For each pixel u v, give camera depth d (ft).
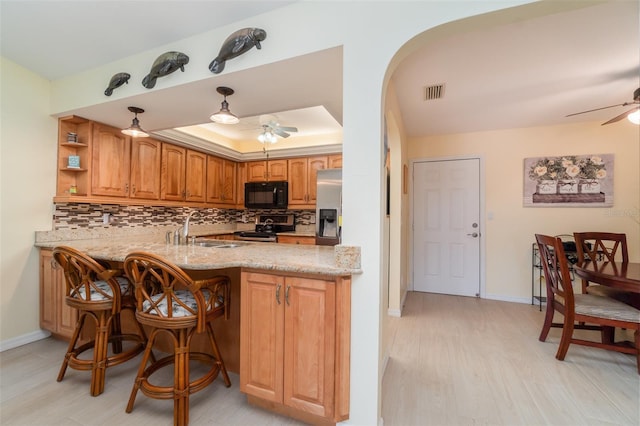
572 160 11.55
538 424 5.16
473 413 5.43
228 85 6.50
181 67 6.36
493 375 6.68
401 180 10.60
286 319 5.09
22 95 7.98
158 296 5.93
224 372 6.10
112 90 7.33
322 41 5.15
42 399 5.70
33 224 8.28
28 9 6.09
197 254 6.46
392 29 4.74
